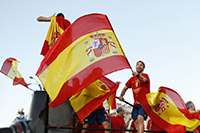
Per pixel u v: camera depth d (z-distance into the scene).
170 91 6.18
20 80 5.71
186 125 5.92
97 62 5.38
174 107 6.06
